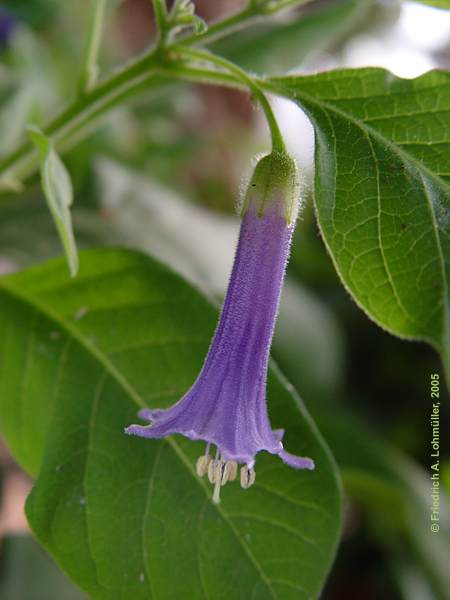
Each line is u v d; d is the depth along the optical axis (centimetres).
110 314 18
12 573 22
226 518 16
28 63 29
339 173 14
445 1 15
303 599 16
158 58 16
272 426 16
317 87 15
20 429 17
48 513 16
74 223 23
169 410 15
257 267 15
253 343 15
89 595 15
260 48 24
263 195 15
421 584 29
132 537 16
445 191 14
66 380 17
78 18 33
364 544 30
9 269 25
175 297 17
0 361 18
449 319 14
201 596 16
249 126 42
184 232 24
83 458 16
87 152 27
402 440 36
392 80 14
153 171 32
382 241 14
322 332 28
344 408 33
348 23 25
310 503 16
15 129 26
